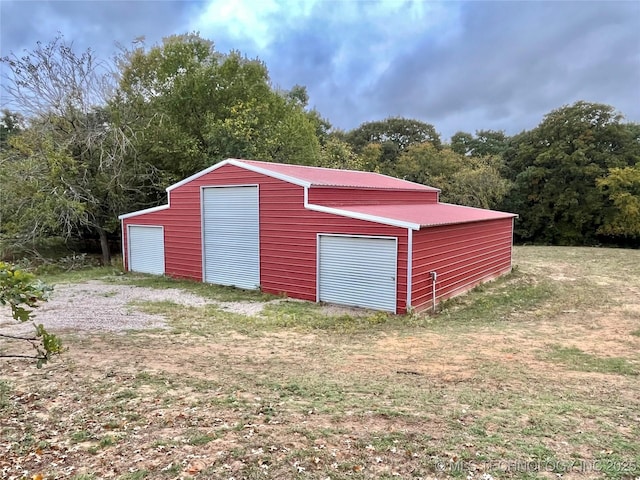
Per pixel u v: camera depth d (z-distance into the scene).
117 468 2.98
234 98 22.47
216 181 13.70
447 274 11.39
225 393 4.68
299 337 7.89
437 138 46.12
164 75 22.22
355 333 8.23
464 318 9.68
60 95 18.30
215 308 10.48
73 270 17.47
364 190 13.48
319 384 5.09
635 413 4.23
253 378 5.30
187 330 8.20
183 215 14.85
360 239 10.48
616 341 7.54
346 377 5.45
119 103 20.25
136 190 19.25
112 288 13.28
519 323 9.16
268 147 21.97
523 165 32.69
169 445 3.34
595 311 10.18
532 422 3.91
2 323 8.57
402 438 3.49
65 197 17.30
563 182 30.17
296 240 11.79
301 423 3.82
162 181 19.77
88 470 2.95
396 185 15.78
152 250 16.16
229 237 13.54
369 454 3.20
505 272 15.86
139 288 13.30
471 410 4.23
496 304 11.05
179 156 20.56
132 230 16.84
